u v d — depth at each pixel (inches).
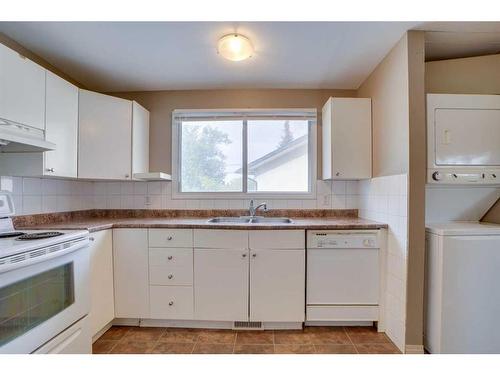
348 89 99.3
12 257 41.7
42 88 64.0
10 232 59.4
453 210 75.6
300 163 101.7
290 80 92.4
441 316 61.1
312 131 99.4
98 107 80.9
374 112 83.7
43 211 77.8
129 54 75.3
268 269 75.0
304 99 99.6
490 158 67.1
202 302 76.1
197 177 102.5
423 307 66.2
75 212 91.6
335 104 85.6
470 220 76.6
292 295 75.0
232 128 102.2
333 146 85.4
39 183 76.5
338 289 75.1
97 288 70.5
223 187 102.2
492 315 61.1
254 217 97.0
